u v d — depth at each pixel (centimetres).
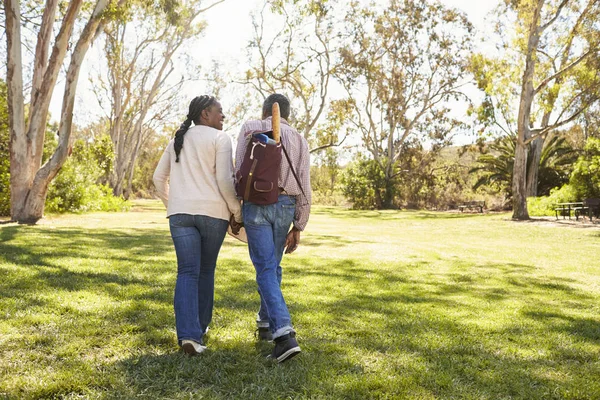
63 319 371
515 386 279
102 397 243
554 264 897
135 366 286
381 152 4691
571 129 4922
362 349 334
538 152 3359
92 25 1452
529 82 2447
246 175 315
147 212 2742
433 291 588
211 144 322
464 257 973
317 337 359
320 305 469
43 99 1489
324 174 6944
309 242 1195
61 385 252
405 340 360
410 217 3019
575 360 335
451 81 4041
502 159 3928
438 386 275
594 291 622
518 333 399
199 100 337
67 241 893
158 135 5803
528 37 2433
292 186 332
